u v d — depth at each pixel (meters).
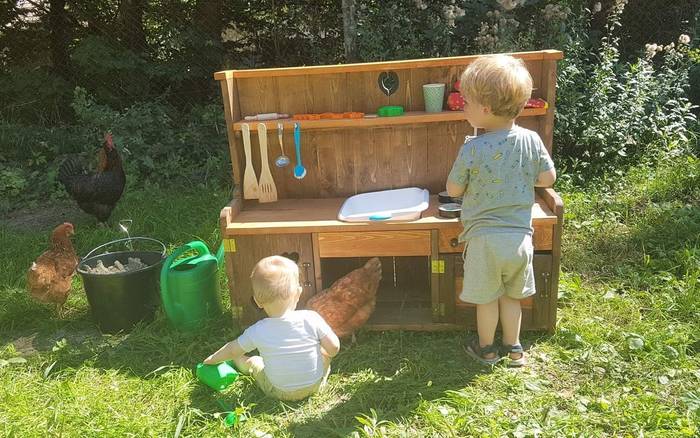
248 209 3.58
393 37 6.09
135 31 7.24
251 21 7.30
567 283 3.66
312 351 2.78
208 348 3.26
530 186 2.85
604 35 6.84
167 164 6.10
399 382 2.89
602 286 3.73
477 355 3.05
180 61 7.18
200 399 2.88
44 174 6.23
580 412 2.63
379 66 3.43
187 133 6.48
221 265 3.88
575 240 4.30
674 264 3.86
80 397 2.88
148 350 3.29
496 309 2.97
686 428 2.46
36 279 3.54
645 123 5.87
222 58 7.25
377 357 3.13
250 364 2.90
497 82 2.70
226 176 5.93
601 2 6.64
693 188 4.99
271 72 3.48
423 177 3.67
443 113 3.40
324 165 3.69
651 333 3.15
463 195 3.00
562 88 5.54
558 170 5.45
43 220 5.45
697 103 6.52
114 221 5.10
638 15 6.80
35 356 3.29
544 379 2.89
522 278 2.88
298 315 2.80
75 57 6.89
